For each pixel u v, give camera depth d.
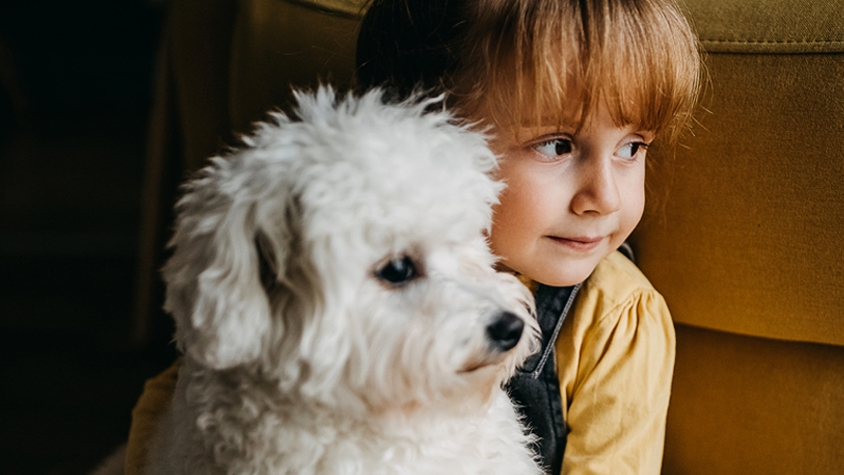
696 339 1.06
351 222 0.69
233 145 1.15
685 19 0.89
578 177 0.87
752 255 0.95
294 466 0.76
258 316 0.70
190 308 0.73
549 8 0.82
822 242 0.91
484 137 0.84
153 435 1.02
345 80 1.09
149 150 1.73
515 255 0.91
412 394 0.73
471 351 0.72
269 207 0.70
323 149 0.71
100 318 2.23
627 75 0.82
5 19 4.47
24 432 1.73
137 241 2.74
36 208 3.03
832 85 0.87
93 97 4.54
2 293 2.38
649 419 0.95
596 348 0.97
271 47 1.11
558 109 0.82
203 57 1.24
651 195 1.01
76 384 1.91
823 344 0.98
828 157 0.88
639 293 0.98
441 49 0.90
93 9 4.57
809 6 0.89
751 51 0.91
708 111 0.94
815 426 0.98
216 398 0.79
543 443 0.99
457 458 0.81
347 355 0.72
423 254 0.74
